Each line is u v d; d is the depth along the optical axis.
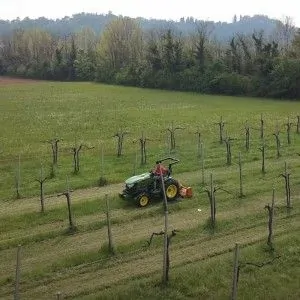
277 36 134.12
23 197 26.69
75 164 31.83
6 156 37.22
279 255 18.38
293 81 80.94
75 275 17.39
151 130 49.00
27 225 22.42
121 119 57.69
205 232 20.97
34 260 18.77
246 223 22.02
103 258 18.61
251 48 100.06
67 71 141.50
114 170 32.16
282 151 37.34
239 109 67.00
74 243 20.34
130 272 17.53
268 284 16.20
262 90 85.31
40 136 46.41
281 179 29.09
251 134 45.12
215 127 50.16
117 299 15.45
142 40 135.00
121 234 21.14
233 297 14.99
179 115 60.97
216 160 34.41
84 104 75.12
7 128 51.56
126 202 25.06
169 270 17.42
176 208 24.05
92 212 23.84
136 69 113.62
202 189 27.22
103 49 134.50
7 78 146.88
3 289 16.50
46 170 32.41
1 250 19.78
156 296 15.62
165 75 104.62
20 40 166.88
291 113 61.75
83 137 45.75
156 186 24.77
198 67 98.50
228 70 94.06
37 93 95.25
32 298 15.88
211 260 18.05
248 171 31.06
